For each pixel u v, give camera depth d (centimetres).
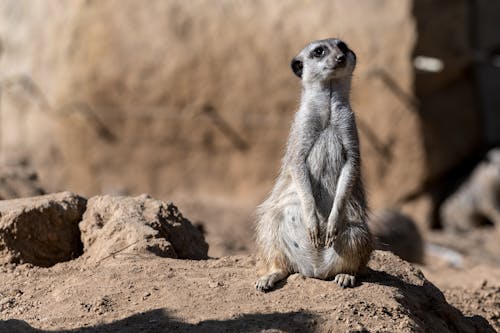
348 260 600
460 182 1605
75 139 1598
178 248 706
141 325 513
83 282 595
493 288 856
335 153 620
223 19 1565
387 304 560
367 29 1517
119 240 663
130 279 592
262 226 622
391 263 680
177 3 1573
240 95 1569
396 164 1545
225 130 1580
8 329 491
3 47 1728
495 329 726
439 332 596
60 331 508
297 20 1546
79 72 1589
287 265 613
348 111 629
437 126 1562
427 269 1050
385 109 1529
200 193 1589
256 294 568
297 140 624
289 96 1547
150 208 709
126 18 1576
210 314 530
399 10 1507
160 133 1591
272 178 1568
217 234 1192
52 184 1603
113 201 704
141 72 1581
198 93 1578
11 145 1656
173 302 550
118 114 1589
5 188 960
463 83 1609
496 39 1647
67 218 688
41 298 582
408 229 1159
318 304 550
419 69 1510
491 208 1566
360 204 618
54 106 1609
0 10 1742
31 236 668
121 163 1600
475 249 1388
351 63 633
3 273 636
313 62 637
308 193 601
